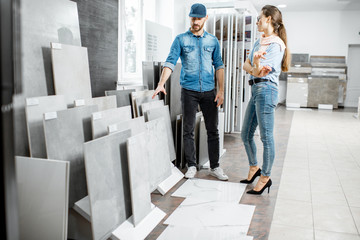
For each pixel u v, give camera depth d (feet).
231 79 19.26
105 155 6.77
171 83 12.41
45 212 5.55
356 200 9.66
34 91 7.10
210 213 8.43
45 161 5.55
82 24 9.62
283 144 17.44
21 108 6.44
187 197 9.51
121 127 7.98
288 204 9.23
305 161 14.08
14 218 2.53
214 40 10.93
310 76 36.19
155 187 9.51
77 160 7.00
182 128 12.11
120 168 7.35
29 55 7.00
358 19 37.35
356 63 39.34
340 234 7.54
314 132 21.20
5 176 2.42
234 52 18.63
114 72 11.59
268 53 9.18
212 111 11.06
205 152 13.01
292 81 36.52
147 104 10.71
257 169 10.71
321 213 8.68
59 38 7.93
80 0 9.45
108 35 11.03
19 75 2.58
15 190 2.54
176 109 12.98
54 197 5.49
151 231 7.50
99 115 7.39
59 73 7.65
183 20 18.97
